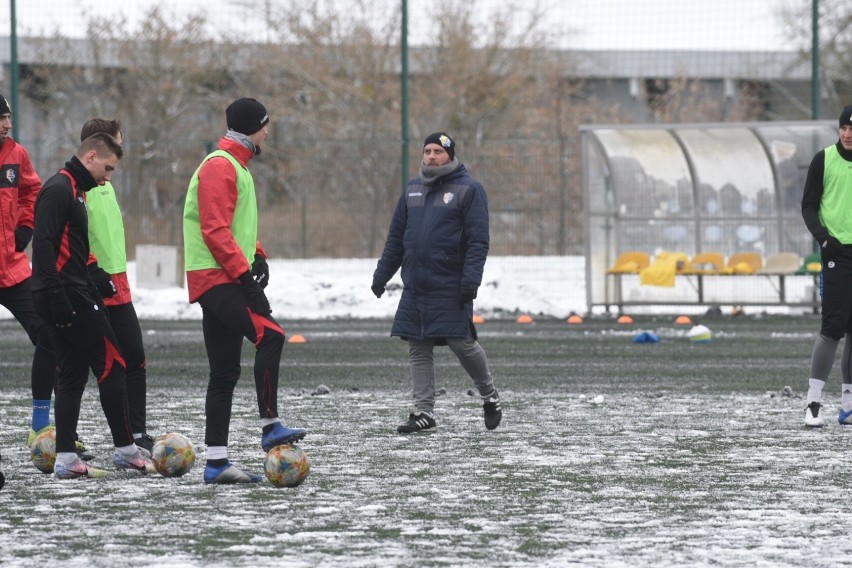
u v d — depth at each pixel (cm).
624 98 13238
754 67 11694
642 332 4381
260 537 1466
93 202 2122
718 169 5600
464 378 3312
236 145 1902
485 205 2389
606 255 5647
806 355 3884
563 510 1628
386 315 5744
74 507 1667
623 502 1681
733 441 2234
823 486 1797
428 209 2383
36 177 2297
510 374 3391
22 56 11475
